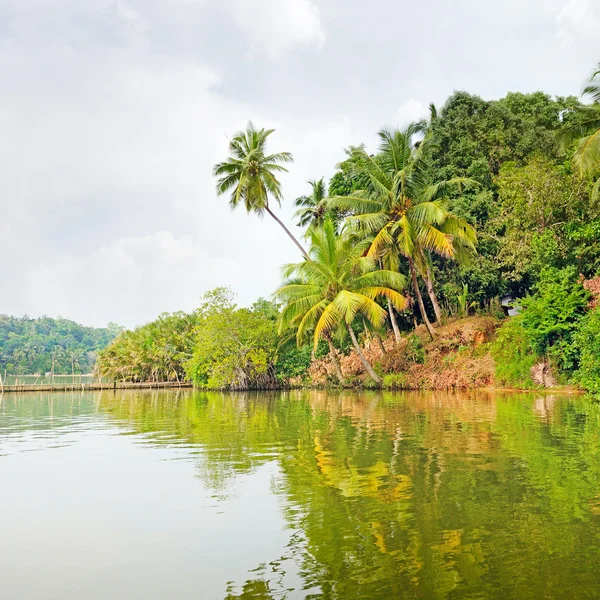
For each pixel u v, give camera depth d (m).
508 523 6.43
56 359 160.75
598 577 4.96
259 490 8.30
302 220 47.09
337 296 31.12
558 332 28.12
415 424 15.88
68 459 11.37
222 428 16.58
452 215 31.20
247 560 5.57
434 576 5.04
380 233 31.66
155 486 8.73
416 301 43.41
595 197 23.95
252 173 39.03
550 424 15.08
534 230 31.92
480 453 10.84
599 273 29.00
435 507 7.11
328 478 8.97
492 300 37.50
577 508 6.96
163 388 67.81
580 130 24.36
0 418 22.33
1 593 4.96
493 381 31.20
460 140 37.47
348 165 40.78
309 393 36.59
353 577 5.07
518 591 4.72
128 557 5.75
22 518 7.14
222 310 47.19
